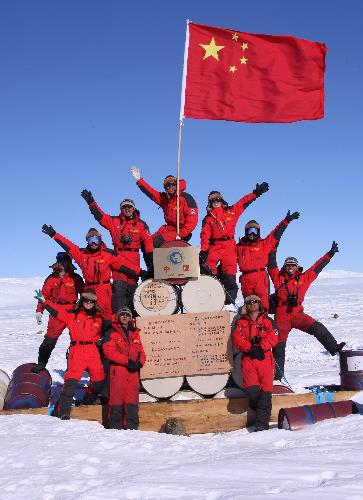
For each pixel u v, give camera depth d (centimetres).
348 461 502
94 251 829
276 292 884
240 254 875
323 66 945
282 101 945
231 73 943
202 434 762
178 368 795
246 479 464
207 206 895
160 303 809
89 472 507
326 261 870
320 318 2361
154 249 815
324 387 862
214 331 802
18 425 691
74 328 766
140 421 763
